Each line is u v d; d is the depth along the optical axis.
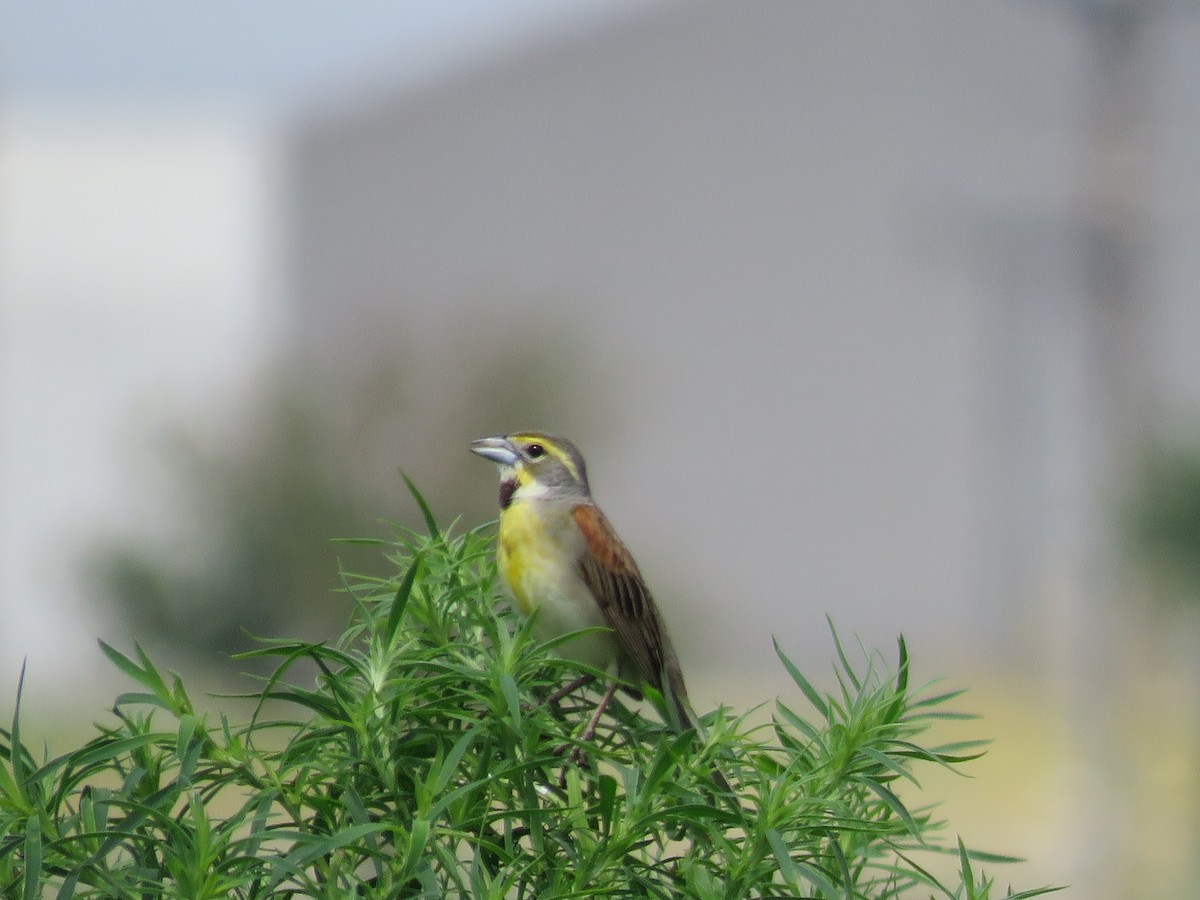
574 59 34.31
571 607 4.85
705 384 32.38
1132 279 18.27
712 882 2.88
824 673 25.84
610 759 2.96
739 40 31.97
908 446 29.67
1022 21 27.86
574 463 5.06
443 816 2.96
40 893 2.65
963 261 26.67
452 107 36.41
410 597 3.32
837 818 2.90
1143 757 15.03
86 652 27.00
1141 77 18.55
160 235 36.12
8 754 2.84
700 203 32.47
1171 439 11.59
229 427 14.80
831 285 30.70
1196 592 11.21
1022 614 26.59
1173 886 13.85
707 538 32.12
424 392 16.11
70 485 31.56
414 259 36.88
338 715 2.92
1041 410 27.81
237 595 13.97
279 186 38.94
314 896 2.74
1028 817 16.00
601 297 33.81
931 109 28.89
